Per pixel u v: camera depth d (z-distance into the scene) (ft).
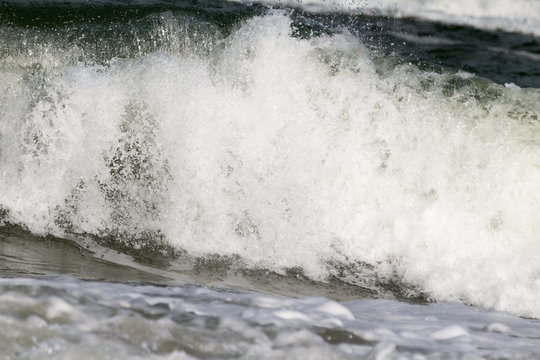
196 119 70.28
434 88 71.41
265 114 70.59
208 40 77.41
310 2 106.11
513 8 114.21
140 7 87.30
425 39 105.29
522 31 110.32
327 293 60.90
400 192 69.00
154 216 68.59
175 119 70.49
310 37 76.43
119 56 77.77
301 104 71.20
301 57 72.84
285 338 39.29
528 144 68.95
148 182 69.56
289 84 71.87
